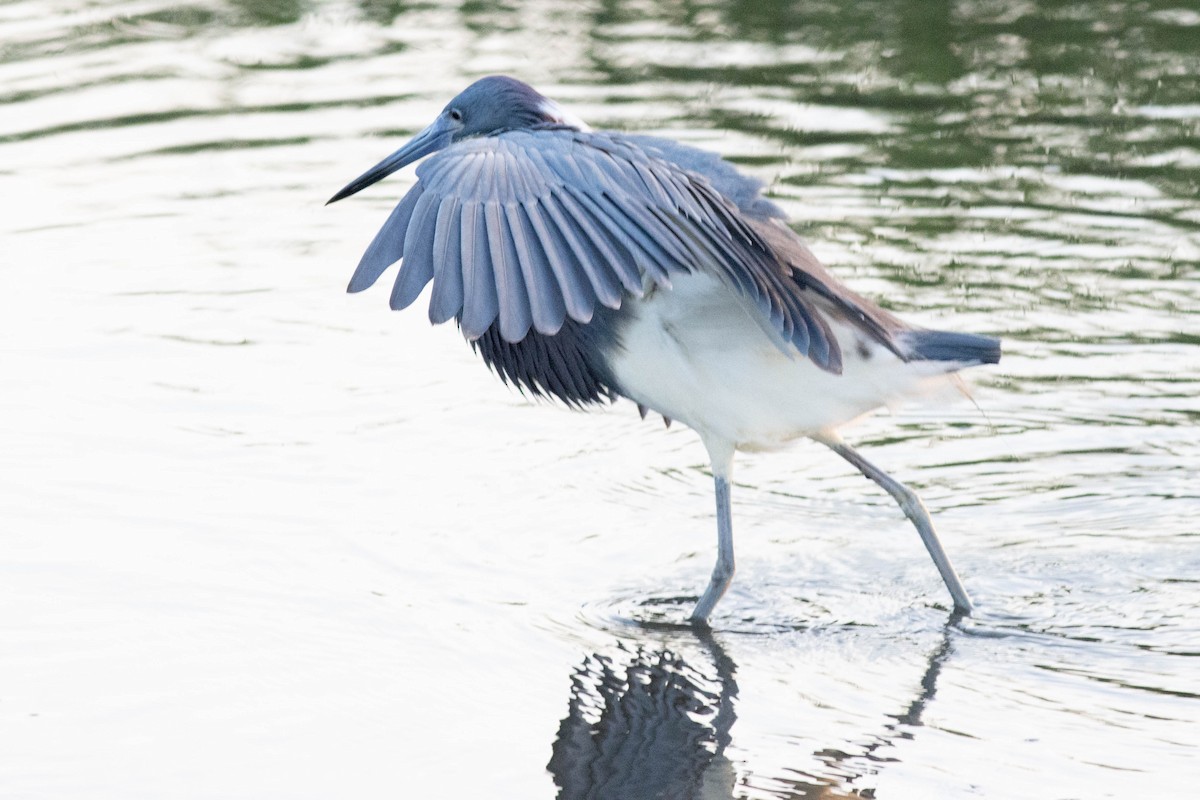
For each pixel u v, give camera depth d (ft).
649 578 34.40
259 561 33.96
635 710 28.68
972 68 68.95
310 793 25.70
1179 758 26.89
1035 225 53.26
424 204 26.89
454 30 75.15
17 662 29.66
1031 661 30.81
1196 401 42.45
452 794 25.79
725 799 25.64
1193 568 34.65
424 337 47.19
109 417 40.96
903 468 40.09
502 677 29.86
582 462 39.83
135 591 32.45
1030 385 43.65
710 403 32.42
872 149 60.03
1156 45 71.51
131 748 26.94
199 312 48.08
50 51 71.82
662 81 67.00
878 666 30.63
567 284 25.46
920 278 49.14
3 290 49.16
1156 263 50.39
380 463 39.04
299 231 54.34
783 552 35.78
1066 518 37.19
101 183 57.77
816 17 76.95
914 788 25.96
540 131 28.94
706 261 27.94
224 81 68.13
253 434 40.34
